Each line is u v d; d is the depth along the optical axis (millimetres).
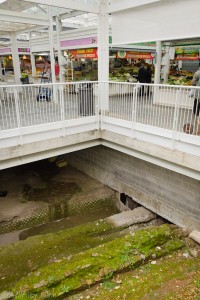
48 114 7207
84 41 11422
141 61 14258
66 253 5320
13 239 6453
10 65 23141
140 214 6859
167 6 6148
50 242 5594
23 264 4992
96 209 7973
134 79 12922
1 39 18891
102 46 7547
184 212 6215
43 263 5023
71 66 13016
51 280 4082
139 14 6762
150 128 5934
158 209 6836
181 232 5430
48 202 7734
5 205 7555
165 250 4883
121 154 7723
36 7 11539
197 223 5926
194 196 5910
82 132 6941
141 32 6859
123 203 8180
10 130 5629
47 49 14117
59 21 11758
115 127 6902
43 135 6230
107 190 8406
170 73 11242
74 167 10133
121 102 7195
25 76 17141
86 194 8164
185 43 9086
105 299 3916
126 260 4516
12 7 9680
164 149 5715
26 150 6000
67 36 12352
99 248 4797
